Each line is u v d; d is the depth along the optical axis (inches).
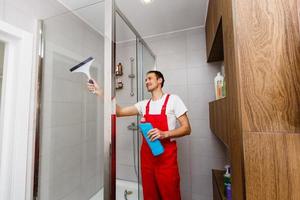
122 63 67.8
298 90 18.6
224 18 27.3
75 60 39.3
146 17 58.2
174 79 67.9
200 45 65.5
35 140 38.0
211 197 60.8
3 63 36.4
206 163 62.3
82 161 37.6
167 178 45.3
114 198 32.2
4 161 34.8
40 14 40.2
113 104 32.8
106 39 33.0
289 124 18.5
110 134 31.7
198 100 64.6
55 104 40.9
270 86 19.3
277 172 18.4
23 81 36.5
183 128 45.3
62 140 40.6
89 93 36.8
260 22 20.0
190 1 50.2
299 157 18.0
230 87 24.3
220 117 37.0
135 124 62.1
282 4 19.5
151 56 68.7
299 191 17.7
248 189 19.1
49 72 40.6
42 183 38.6
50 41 40.8
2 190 34.3
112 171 32.0
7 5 33.4
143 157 50.2
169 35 69.6
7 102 35.7
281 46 19.2
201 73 64.8
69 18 41.1
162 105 49.3
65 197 39.4
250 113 19.7
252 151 19.3
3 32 33.0
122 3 50.3
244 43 20.4
